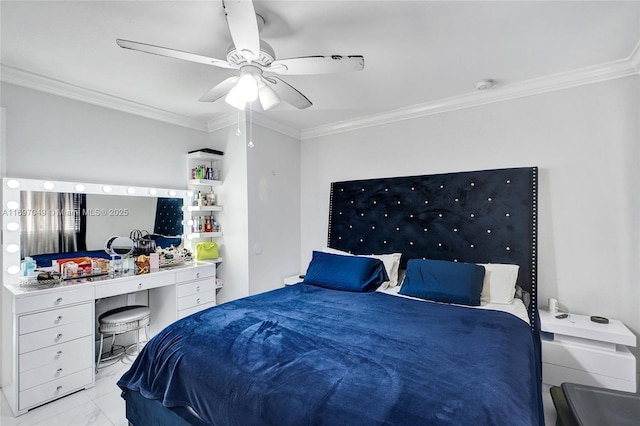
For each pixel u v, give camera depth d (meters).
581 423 1.41
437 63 2.19
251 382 1.24
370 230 3.29
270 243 3.49
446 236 2.84
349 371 1.23
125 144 2.95
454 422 0.95
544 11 1.63
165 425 1.53
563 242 2.40
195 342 1.57
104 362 2.67
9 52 2.03
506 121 2.64
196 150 3.32
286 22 1.71
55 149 2.51
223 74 2.35
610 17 1.68
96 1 1.54
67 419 1.92
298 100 2.14
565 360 2.08
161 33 1.82
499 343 1.51
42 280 2.22
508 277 2.37
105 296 2.39
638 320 2.15
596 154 2.29
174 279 2.88
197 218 3.44
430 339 1.55
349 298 2.34
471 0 1.55
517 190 2.54
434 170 2.99
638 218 2.15
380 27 1.77
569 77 2.34
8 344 2.24
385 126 3.30
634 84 2.17
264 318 1.84
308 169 3.88
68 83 2.50
